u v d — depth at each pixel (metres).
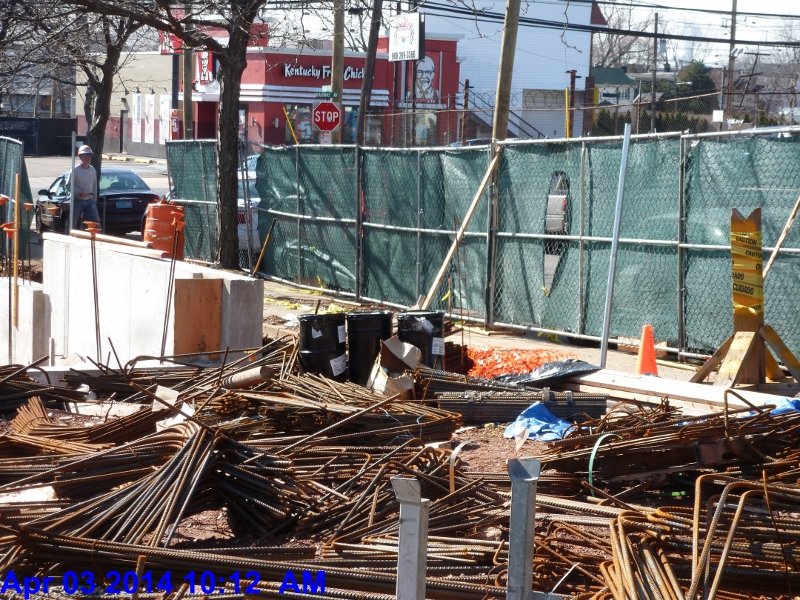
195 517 6.27
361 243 16.42
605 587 4.79
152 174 46.50
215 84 50.44
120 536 5.27
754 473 6.64
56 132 60.00
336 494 6.05
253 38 19.39
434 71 49.09
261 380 8.49
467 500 6.12
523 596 3.39
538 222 13.39
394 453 6.73
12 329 14.81
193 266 11.69
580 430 7.47
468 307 14.50
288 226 18.42
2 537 5.00
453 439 8.14
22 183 19.12
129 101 59.62
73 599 4.64
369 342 9.70
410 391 8.88
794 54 71.38
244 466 5.98
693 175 11.61
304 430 7.73
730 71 32.06
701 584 4.81
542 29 55.31
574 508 6.15
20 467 6.43
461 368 11.26
